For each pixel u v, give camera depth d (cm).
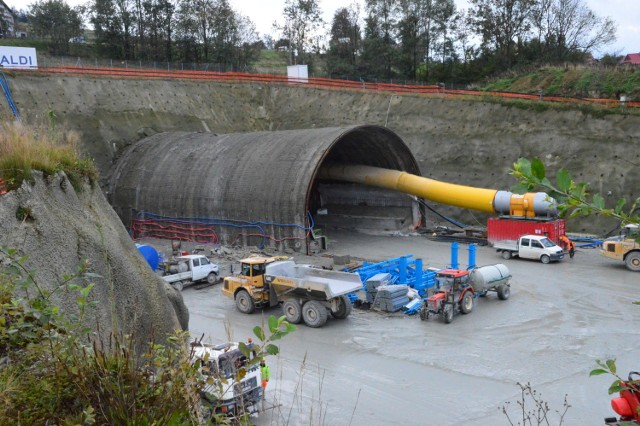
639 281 2494
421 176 3969
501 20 7112
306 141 3475
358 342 1802
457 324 1969
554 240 3027
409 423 1231
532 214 3148
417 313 2127
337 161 4369
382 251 3303
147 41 8138
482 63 7125
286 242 3259
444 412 1286
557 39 7069
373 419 1249
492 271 2203
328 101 5397
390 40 7875
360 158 4197
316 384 1456
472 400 1348
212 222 3584
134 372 496
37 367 544
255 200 3372
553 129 3931
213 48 8344
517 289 2423
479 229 3816
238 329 1959
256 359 465
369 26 7888
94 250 1132
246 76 5862
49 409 497
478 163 4122
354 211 4338
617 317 1997
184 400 499
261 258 2258
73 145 1422
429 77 7294
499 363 1588
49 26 8181
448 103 4550
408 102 4806
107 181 4184
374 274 2381
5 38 8825
